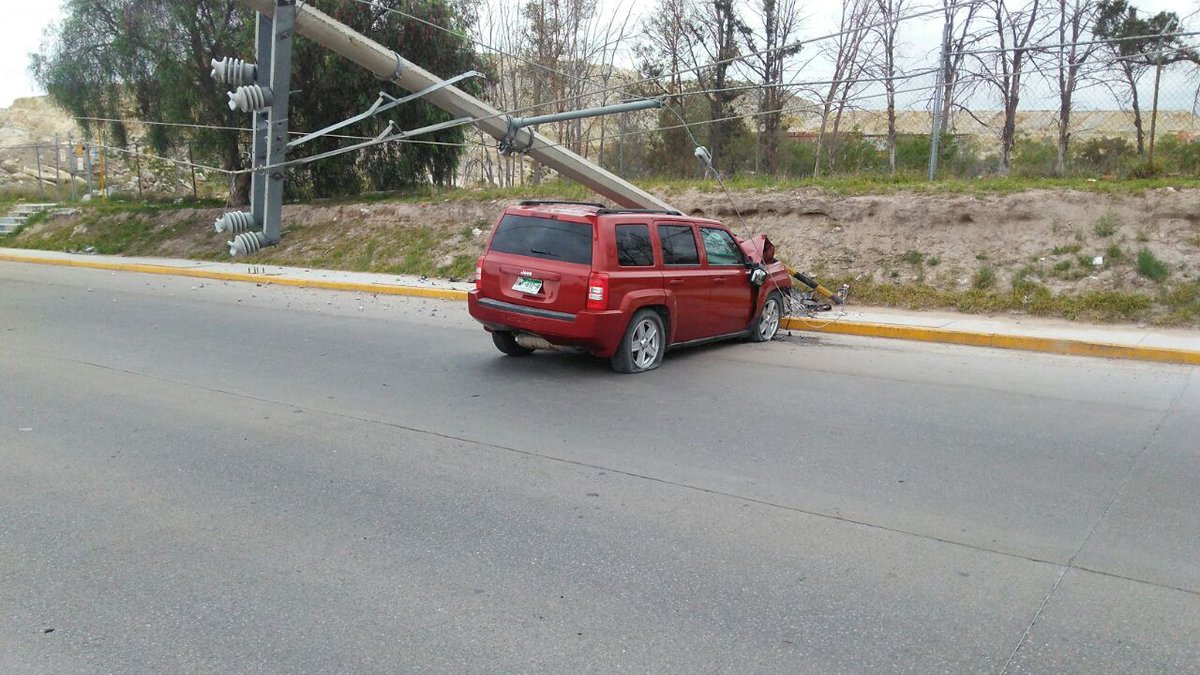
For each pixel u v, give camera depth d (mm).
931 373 9445
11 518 5012
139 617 3875
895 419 7402
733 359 10172
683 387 8586
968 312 13008
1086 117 18219
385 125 25125
